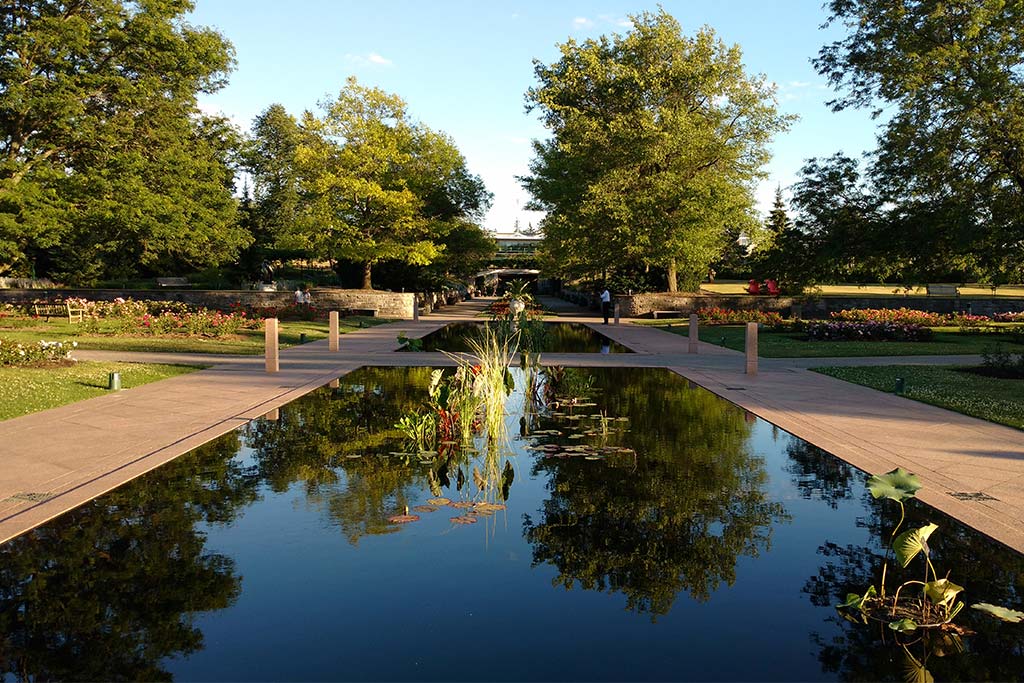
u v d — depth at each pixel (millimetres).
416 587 4039
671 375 13641
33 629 3533
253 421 8828
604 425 8789
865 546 4719
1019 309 33125
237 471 6484
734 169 37219
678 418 9273
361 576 4188
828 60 27828
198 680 3057
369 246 36469
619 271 42844
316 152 37125
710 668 3184
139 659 3238
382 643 3393
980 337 22797
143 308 25938
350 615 3689
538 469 6652
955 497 5660
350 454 7160
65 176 26531
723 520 5234
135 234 30766
